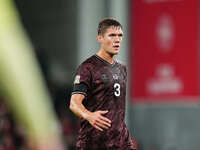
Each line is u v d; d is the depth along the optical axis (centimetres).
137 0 4097
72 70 4691
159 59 4038
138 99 4100
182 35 3975
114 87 1512
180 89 3991
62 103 4784
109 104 1506
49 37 4766
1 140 3809
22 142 4238
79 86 1491
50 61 4809
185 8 3969
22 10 4862
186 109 4025
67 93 4759
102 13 4234
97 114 1405
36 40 4847
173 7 4000
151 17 4053
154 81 4056
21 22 4881
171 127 4084
